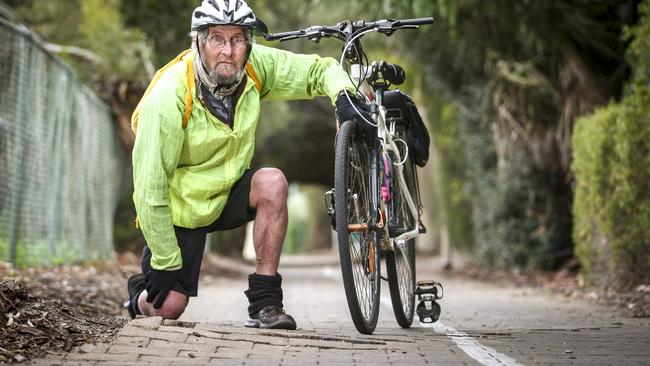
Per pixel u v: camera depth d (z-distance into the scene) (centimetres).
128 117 1842
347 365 457
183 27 1933
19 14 1795
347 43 598
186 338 507
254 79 591
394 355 495
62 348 482
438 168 2583
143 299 591
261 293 591
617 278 1114
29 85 1191
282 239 594
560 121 1573
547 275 1691
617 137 1090
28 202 1194
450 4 1430
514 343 559
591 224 1202
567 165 1612
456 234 2431
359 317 565
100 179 1695
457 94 2108
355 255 580
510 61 1644
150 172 552
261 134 2562
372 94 622
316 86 609
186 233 580
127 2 1911
